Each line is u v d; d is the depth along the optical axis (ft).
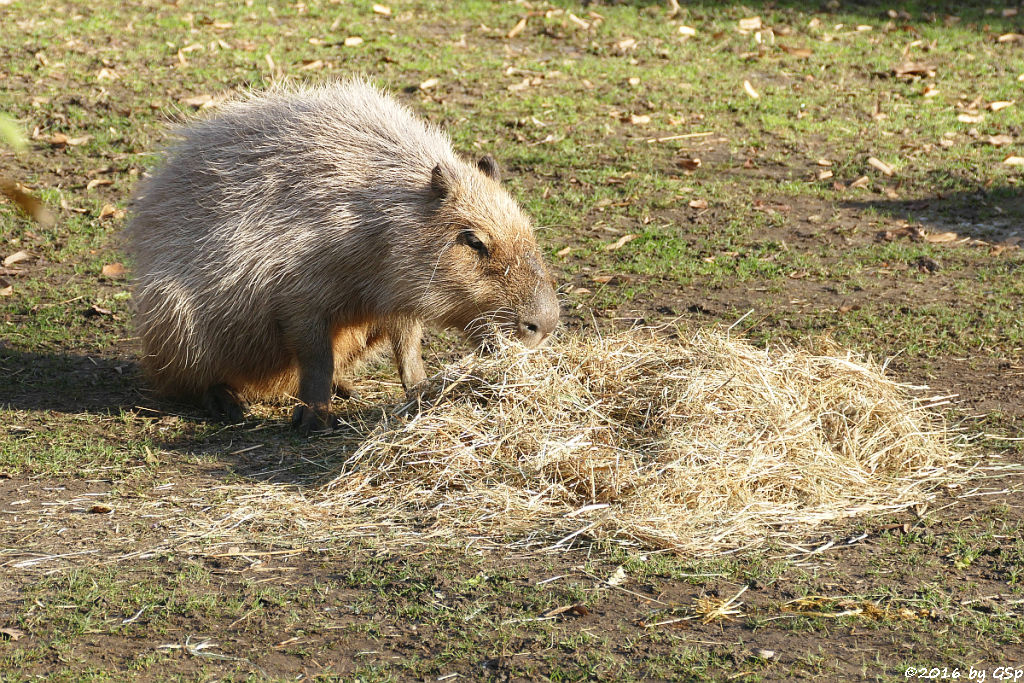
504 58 75.66
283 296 33.50
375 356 39.45
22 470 30.40
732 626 22.17
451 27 81.61
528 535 26.18
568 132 63.67
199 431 33.91
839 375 31.91
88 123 63.36
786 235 51.19
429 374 38.78
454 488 28.60
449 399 30.91
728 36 81.20
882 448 29.91
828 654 21.08
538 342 33.22
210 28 79.56
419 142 34.40
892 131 64.54
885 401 31.14
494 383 30.76
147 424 34.30
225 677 20.62
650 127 65.05
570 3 87.20
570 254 49.44
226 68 71.72
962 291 44.27
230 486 29.32
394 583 24.04
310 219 33.19
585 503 27.81
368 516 27.45
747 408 29.60
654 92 70.23
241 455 31.81
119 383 38.06
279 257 33.14
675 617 22.50
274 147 34.04
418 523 26.96
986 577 23.95
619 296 45.01
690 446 28.25
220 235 33.55
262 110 35.35
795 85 72.28
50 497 28.68
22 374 38.34
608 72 73.56
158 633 22.17
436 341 41.75
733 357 31.55
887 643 21.43
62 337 41.78
